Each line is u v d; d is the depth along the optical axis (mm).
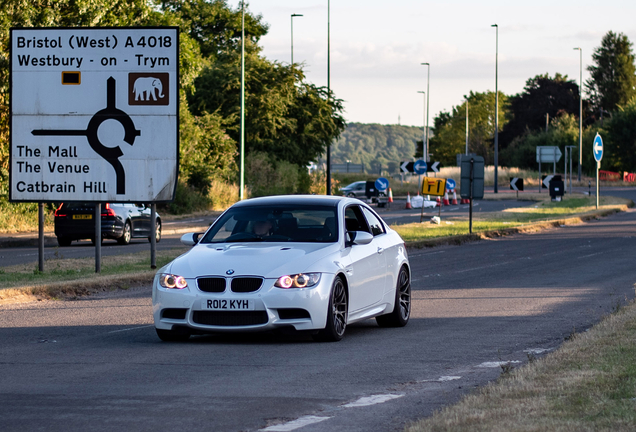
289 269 23406
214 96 138375
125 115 41969
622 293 35594
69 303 34031
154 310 24078
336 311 24422
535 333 25984
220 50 181750
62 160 42125
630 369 17766
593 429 13133
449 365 20797
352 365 20844
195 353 22672
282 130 145375
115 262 48000
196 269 23703
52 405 16547
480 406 15133
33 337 25703
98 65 41906
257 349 23312
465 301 34344
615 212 105125
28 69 42094
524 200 141000
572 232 75375
